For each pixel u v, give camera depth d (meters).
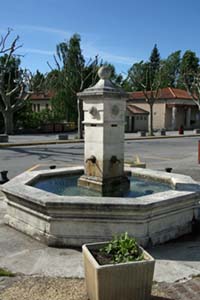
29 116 43.97
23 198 5.80
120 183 7.01
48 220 5.45
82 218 5.36
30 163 16.06
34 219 5.80
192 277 4.45
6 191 6.26
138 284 3.56
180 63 69.00
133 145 26.38
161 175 8.05
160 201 5.42
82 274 4.50
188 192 6.06
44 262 4.88
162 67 53.22
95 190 6.86
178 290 4.10
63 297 3.88
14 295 3.93
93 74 36.34
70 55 37.16
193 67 68.31
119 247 3.83
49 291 4.03
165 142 29.69
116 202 5.30
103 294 3.48
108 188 6.80
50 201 5.33
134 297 3.57
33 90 35.88
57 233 5.45
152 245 5.50
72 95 42.22
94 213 5.32
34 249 5.36
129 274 3.50
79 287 4.13
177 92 53.31
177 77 65.94
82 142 28.62
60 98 43.53
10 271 4.57
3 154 19.59
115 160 6.92
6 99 35.31
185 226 6.09
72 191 6.99
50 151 21.47
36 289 4.08
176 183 7.02
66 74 37.84
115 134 6.95
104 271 3.44
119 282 3.49
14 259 4.98
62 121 46.91
